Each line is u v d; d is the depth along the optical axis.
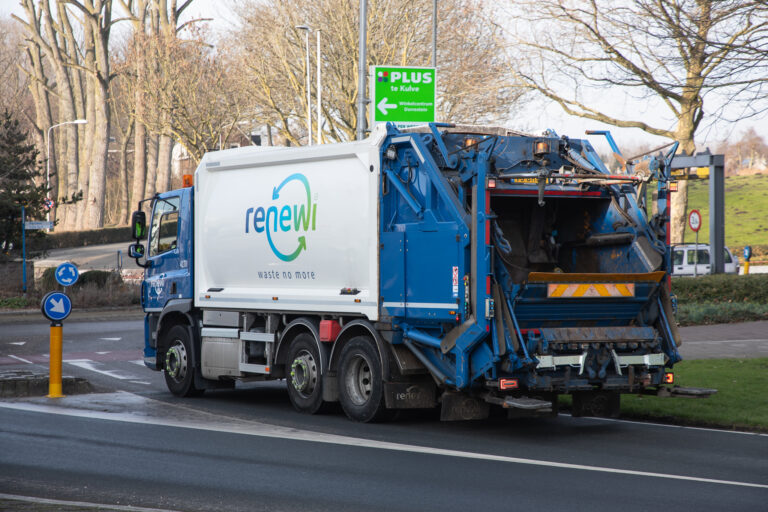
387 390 13.93
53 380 17.86
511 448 12.17
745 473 10.48
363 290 14.58
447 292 12.99
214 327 17.86
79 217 102.94
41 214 49.84
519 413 12.84
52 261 47.34
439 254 13.16
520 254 14.38
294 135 63.03
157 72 70.12
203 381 18.14
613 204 14.27
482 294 12.48
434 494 9.35
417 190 13.70
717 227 36.78
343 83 54.00
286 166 16.36
